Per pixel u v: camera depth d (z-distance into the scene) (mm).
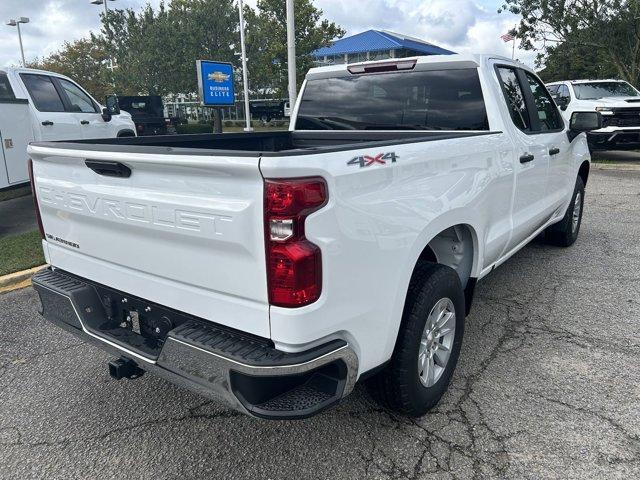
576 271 5270
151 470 2623
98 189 2525
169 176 2201
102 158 2393
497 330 4004
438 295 2738
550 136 4582
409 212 2471
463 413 2979
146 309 2537
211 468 2623
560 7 18391
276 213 1914
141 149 2238
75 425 3002
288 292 1971
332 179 2014
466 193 3020
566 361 3523
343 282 2119
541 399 3092
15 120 7301
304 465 2617
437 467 2564
